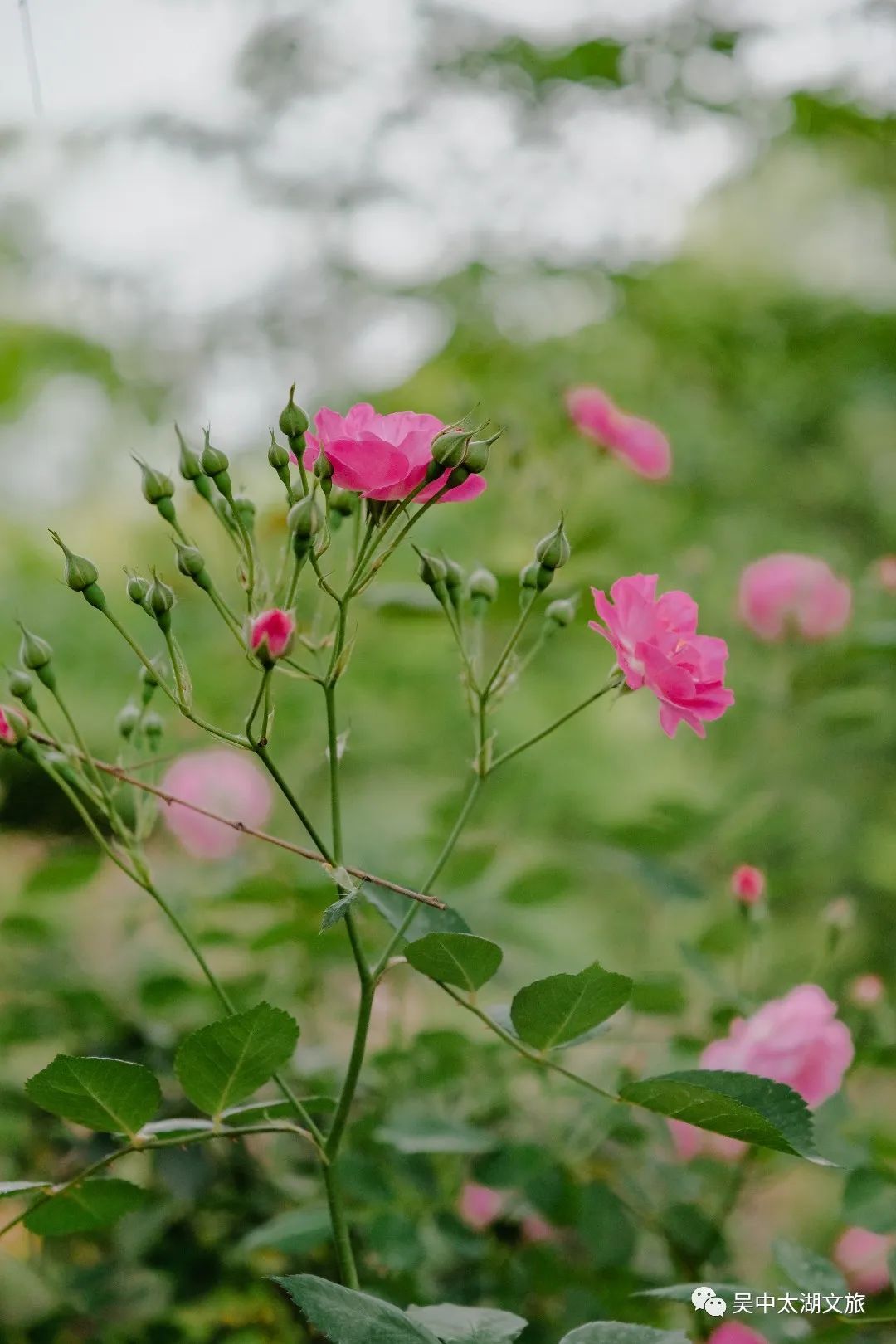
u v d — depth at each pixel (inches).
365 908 50.3
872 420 103.9
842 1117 48.3
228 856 58.7
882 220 105.0
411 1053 50.5
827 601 74.4
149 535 100.4
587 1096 50.4
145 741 45.6
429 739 84.7
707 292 98.1
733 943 52.9
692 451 100.5
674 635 43.0
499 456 77.5
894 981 82.7
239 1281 50.3
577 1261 50.8
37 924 51.0
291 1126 42.2
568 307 97.0
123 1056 50.1
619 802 88.0
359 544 42.8
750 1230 57.0
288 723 74.7
